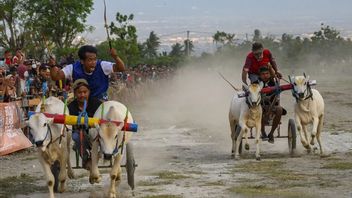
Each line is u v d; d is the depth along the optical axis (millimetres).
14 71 19234
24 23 34500
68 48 33531
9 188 12617
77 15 35781
